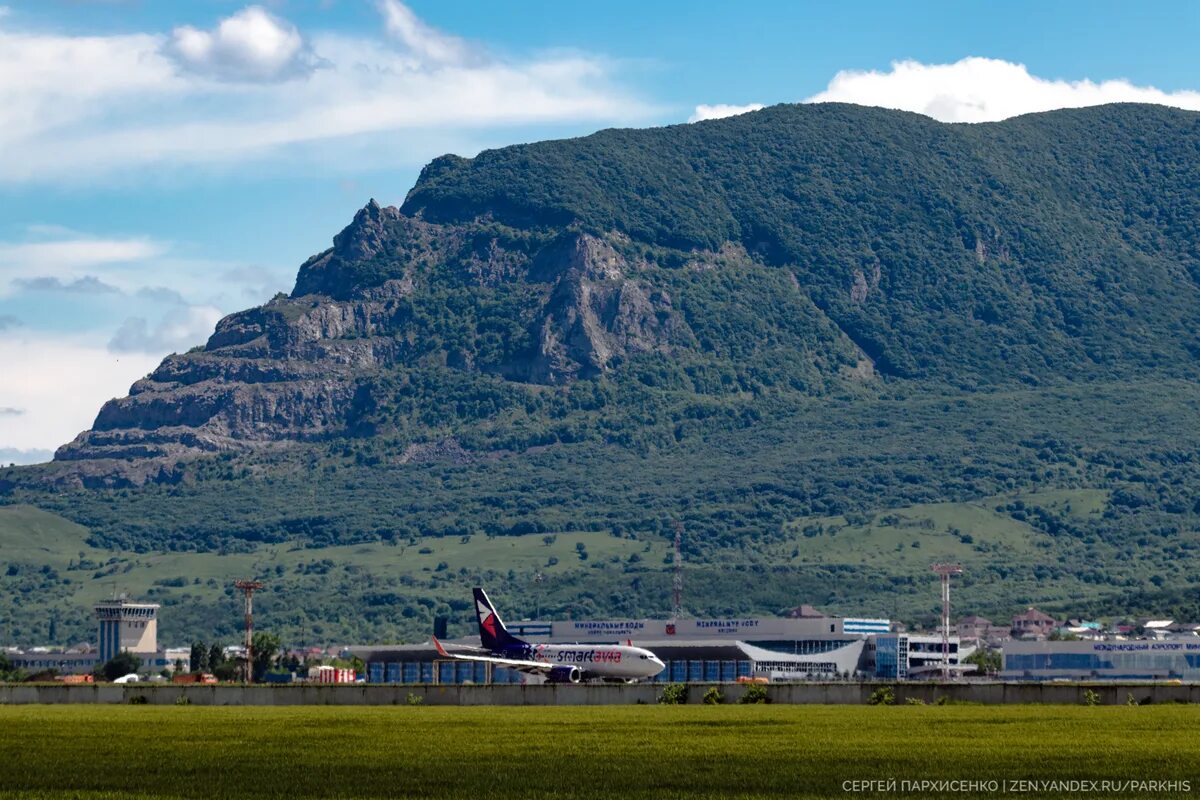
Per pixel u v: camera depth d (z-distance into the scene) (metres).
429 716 195.38
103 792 115.62
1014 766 128.38
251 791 116.25
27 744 151.50
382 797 113.00
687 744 148.00
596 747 145.50
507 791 115.62
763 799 111.44
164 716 198.38
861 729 165.62
